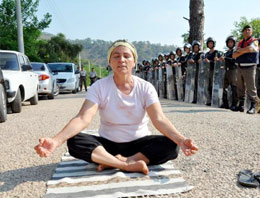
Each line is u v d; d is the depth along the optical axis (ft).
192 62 27.91
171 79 33.01
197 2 34.01
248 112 19.61
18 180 7.73
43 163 9.20
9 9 60.70
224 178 7.66
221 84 23.30
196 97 27.78
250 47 19.29
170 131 7.66
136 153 8.23
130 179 7.29
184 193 6.74
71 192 6.61
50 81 32.83
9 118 18.53
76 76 48.03
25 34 61.52
